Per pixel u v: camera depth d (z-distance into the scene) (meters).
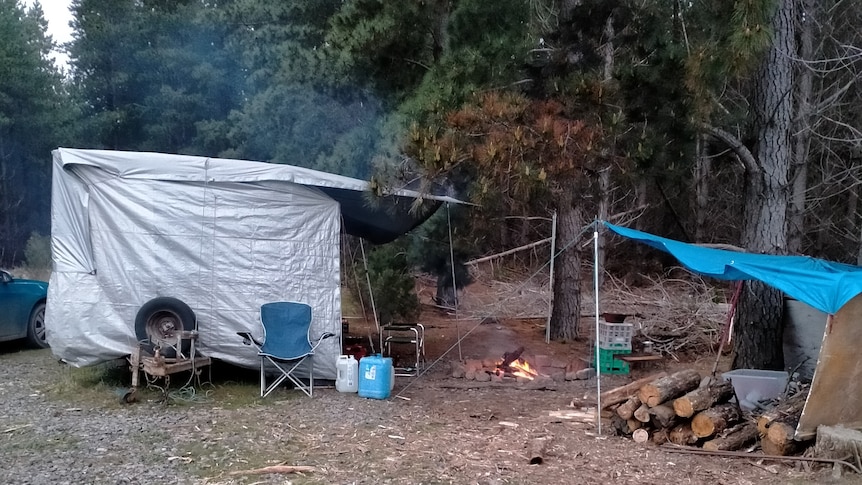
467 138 6.50
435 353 9.76
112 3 24.70
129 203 7.15
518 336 11.28
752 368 7.80
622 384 8.09
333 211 7.45
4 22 22.53
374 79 9.81
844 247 17.97
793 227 15.25
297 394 7.09
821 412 5.21
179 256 7.17
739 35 6.03
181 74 24.00
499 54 7.79
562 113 6.82
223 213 7.24
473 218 9.17
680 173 7.59
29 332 9.40
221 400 6.75
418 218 9.31
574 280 10.97
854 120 16.19
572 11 7.91
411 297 10.86
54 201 7.26
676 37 7.92
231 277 7.22
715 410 5.56
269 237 7.30
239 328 7.20
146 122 24.33
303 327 7.07
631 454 5.36
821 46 13.95
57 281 7.11
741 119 8.18
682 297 13.03
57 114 22.72
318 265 7.39
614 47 7.91
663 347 10.16
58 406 6.41
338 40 9.57
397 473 4.70
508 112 6.52
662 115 7.36
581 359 9.28
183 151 22.50
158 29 24.22
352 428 5.84
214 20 21.47
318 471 4.70
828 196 16.03
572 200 7.77
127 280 7.11
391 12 8.83
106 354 7.08
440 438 5.62
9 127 21.75
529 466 4.95
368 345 9.60
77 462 4.81
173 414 6.17
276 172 7.20
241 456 5.01
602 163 6.88
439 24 8.92
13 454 4.97
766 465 5.15
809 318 7.71
